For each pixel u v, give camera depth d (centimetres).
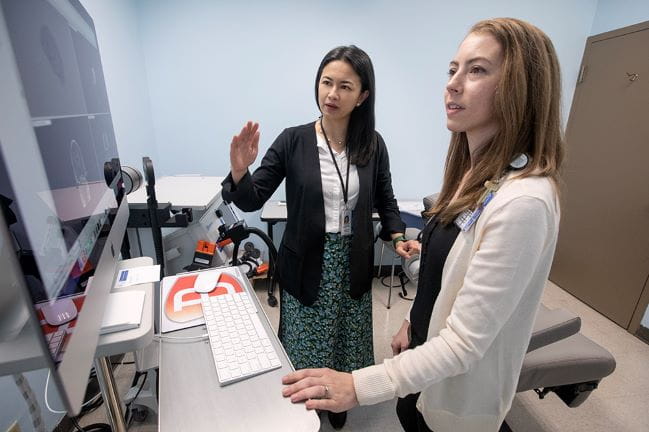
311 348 134
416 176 293
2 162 35
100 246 70
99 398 156
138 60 233
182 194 179
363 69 116
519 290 56
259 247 296
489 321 56
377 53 260
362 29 254
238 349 73
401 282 279
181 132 263
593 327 238
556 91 61
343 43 255
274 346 75
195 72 251
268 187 124
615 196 243
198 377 67
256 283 276
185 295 93
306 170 120
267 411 60
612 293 246
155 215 127
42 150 46
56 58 56
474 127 69
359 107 124
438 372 59
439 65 267
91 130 75
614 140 243
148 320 66
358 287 133
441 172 294
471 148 74
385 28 254
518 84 58
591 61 263
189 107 258
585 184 267
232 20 243
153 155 256
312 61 258
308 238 123
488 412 77
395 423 159
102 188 78
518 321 67
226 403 61
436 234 81
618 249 241
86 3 169
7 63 37
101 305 63
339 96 115
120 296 71
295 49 254
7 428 111
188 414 59
